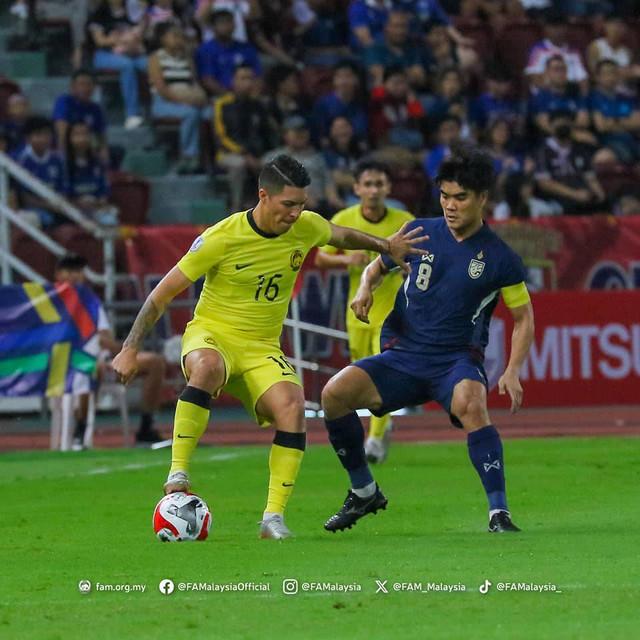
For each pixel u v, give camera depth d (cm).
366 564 2156
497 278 2598
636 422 5653
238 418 6081
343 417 2611
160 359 4966
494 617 1734
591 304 5912
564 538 2439
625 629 1641
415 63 7506
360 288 2692
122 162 7081
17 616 1789
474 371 2603
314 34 7775
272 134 6856
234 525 2762
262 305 2611
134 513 3017
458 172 2558
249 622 1728
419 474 3781
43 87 7356
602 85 7700
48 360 4853
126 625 1720
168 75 7031
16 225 6131
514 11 8319
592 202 7044
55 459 4453
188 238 5984
